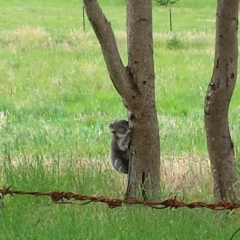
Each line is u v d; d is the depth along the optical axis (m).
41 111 21.00
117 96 23.62
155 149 10.62
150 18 10.20
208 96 9.97
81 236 8.77
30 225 9.26
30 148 15.27
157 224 9.16
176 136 16.48
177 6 62.75
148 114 10.44
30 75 26.94
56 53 32.09
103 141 16.05
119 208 10.03
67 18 50.22
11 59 30.34
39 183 10.77
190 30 42.66
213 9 61.12
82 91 24.31
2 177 11.80
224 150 10.14
